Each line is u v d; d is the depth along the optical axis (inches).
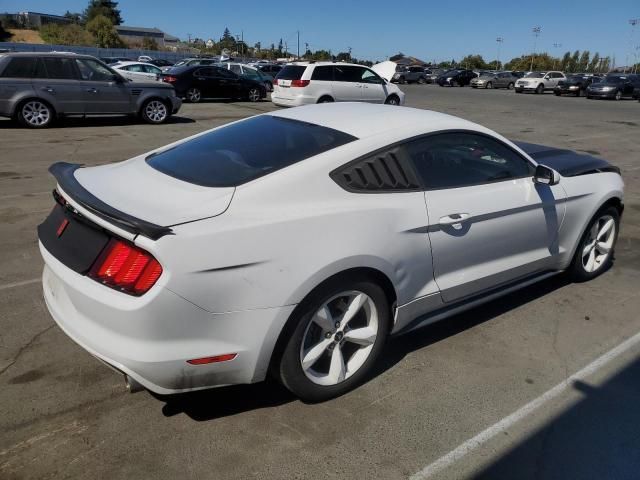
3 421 104.5
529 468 97.4
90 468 93.7
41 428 103.0
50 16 4468.5
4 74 478.0
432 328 147.3
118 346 90.8
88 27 3408.0
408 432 105.7
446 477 94.7
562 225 156.9
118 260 91.6
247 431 104.3
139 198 101.9
